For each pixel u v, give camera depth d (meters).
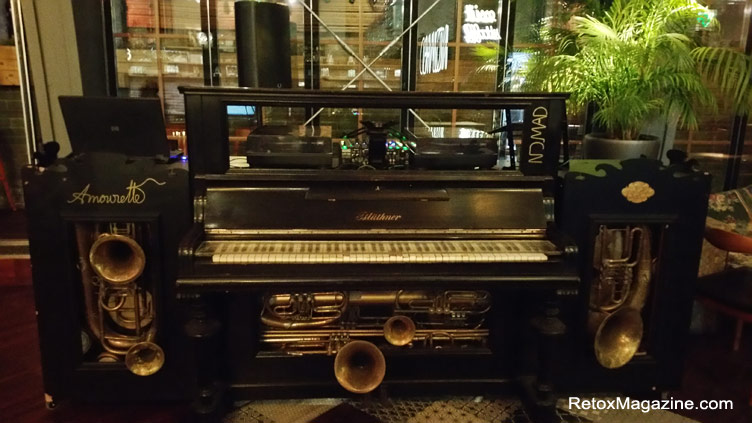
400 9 3.62
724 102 3.44
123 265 1.95
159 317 1.98
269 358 2.10
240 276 1.66
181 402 2.19
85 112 1.85
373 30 3.65
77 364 2.02
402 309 2.11
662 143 3.44
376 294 2.08
